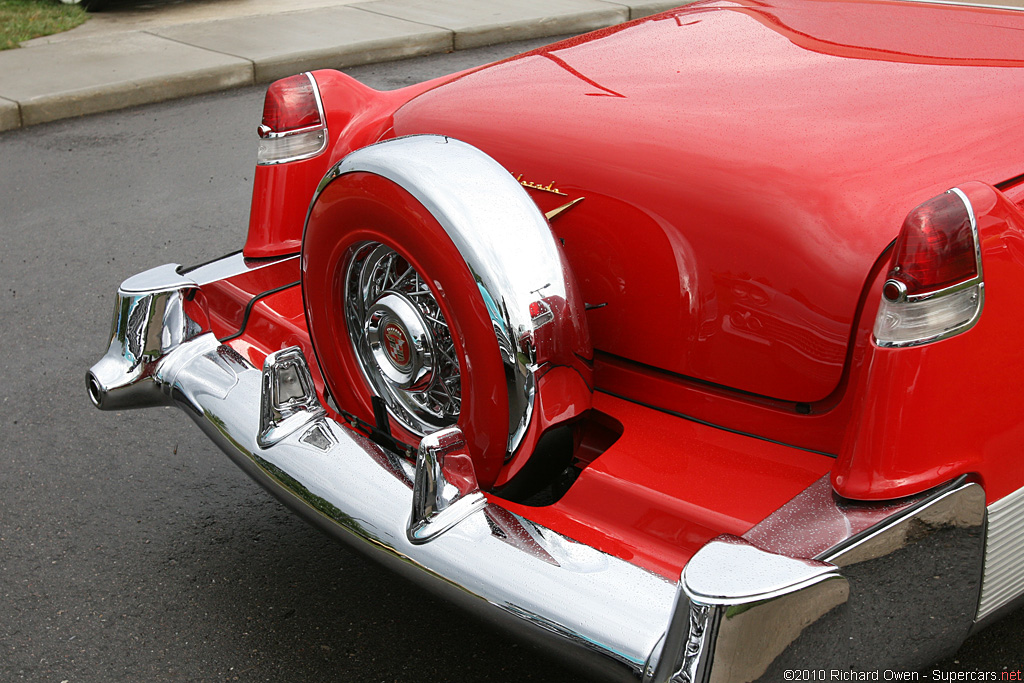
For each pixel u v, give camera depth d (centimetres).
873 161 180
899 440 150
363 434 223
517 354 177
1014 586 173
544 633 160
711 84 211
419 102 245
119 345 246
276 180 260
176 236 516
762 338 179
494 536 172
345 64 873
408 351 202
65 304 445
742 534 159
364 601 257
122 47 891
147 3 1105
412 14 1012
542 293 178
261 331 251
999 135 189
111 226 532
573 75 230
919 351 147
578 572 162
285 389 212
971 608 167
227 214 546
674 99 207
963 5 268
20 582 270
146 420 351
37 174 621
